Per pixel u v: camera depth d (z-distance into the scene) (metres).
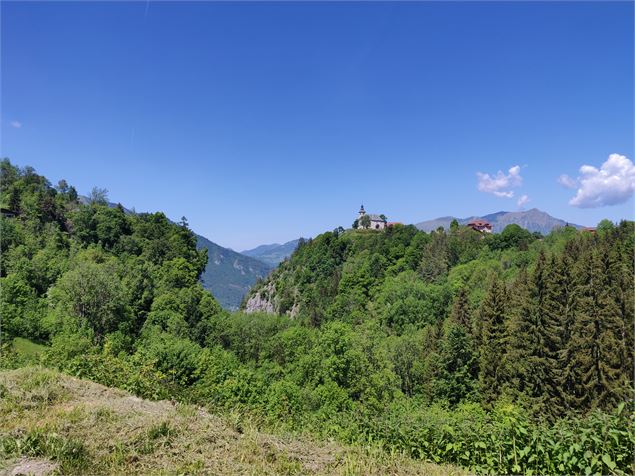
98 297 46.06
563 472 5.38
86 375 8.76
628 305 38.72
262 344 61.03
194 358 29.95
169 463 5.03
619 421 5.47
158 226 88.62
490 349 43.16
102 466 4.73
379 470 5.71
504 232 107.94
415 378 49.06
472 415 7.41
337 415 8.87
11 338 35.72
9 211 73.50
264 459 5.55
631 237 68.25
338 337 33.38
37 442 4.96
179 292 61.38
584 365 35.59
